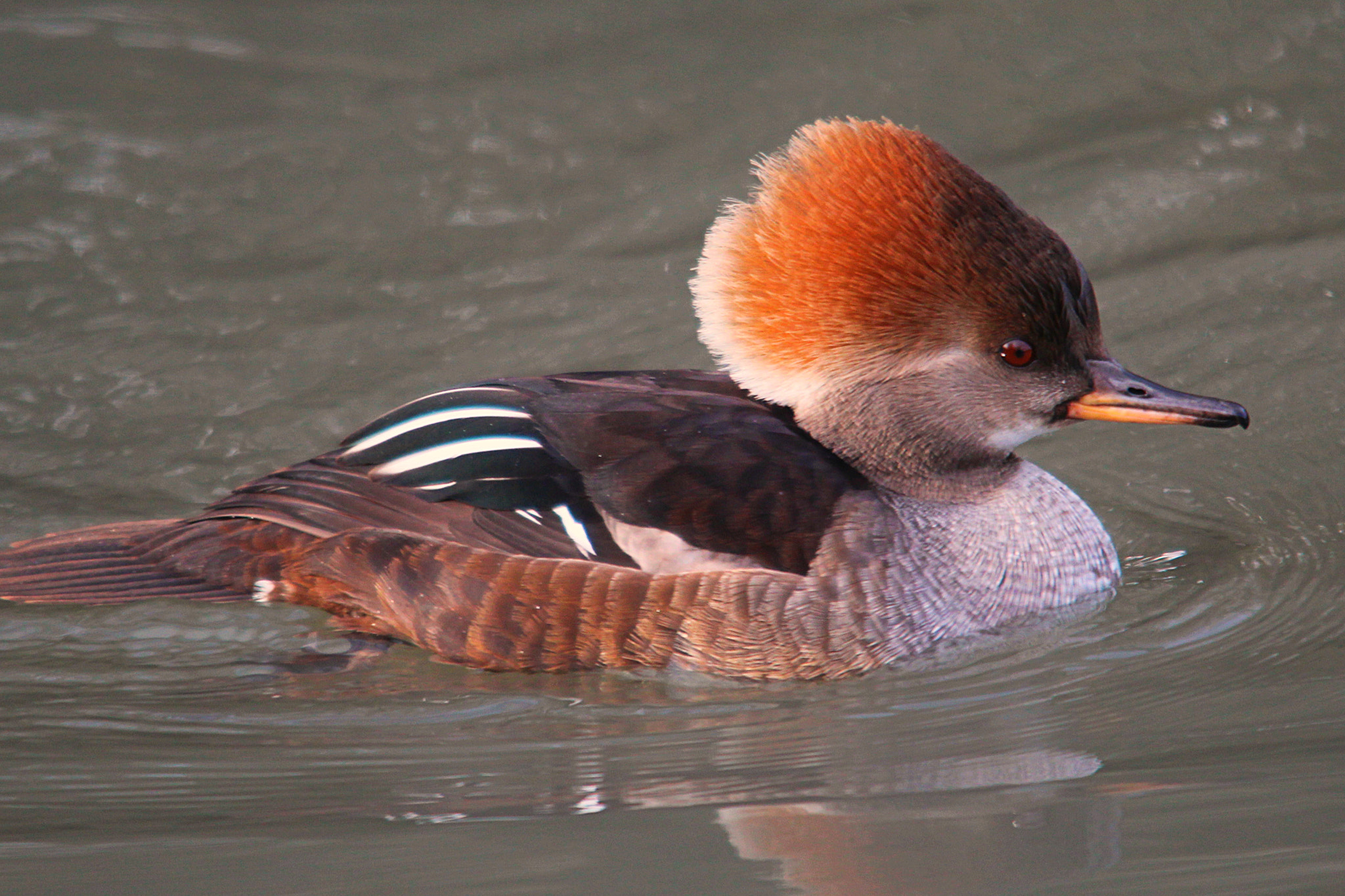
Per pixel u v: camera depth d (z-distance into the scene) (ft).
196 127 56.34
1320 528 37.88
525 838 24.98
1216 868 22.20
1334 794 24.61
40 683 33.68
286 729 31.50
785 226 32.27
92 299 48.37
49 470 41.27
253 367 45.65
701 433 33.37
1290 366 44.09
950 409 33.63
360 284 49.39
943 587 33.73
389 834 25.43
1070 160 53.52
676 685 32.96
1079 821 24.50
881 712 31.30
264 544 34.30
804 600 32.24
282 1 62.23
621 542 32.42
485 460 33.19
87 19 61.82
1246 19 59.21
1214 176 52.44
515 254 50.70
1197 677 31.76
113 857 24.70
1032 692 31.81
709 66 59.06
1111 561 36.60
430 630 33.30
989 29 59.88
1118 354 45.19
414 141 55.83
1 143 55.01
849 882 22.52
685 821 25.54
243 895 22.76
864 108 56.13
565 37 61.26
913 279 31.91
